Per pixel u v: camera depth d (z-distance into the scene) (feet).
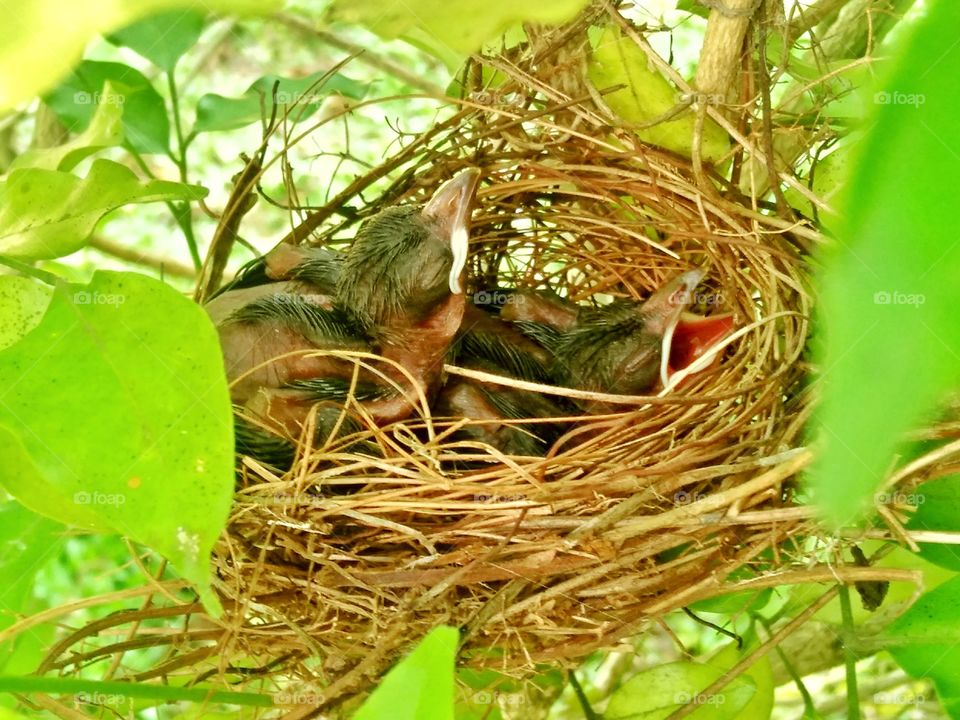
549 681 0.72
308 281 0.70
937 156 0.22
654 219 0.72
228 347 0.66
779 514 0.56
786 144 0.68
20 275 0.61
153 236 0.98
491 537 0.60
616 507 0.57
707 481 0.61
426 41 0.53
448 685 0.45
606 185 0.72
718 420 0.65
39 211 0.61
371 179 0.75
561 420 0.64
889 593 0.67
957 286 0.22
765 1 0.61
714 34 0.63
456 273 0.65
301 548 0.60
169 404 0.48
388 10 0.48
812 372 0.62
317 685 0.62
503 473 0.62
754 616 0.67
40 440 0.47
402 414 0.66
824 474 0.23
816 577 0.57
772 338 0.65
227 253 0.75
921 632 0.58
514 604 0.59
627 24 0.64
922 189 0.22
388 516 0.62
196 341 0.48
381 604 0.60
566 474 0.64
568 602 0.61
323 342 0.66
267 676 0.64
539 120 0.71
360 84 0.76
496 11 0.48
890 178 0.23
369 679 0.60
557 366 0.73
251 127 1.02
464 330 0.74
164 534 0.46
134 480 0.47
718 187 0.69
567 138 0.71
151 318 0.49
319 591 0.60
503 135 0.72
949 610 0.58
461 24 0.48
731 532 0.59
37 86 0.36
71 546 0.94
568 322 0.75
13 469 0.52
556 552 0.59
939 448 0.54
